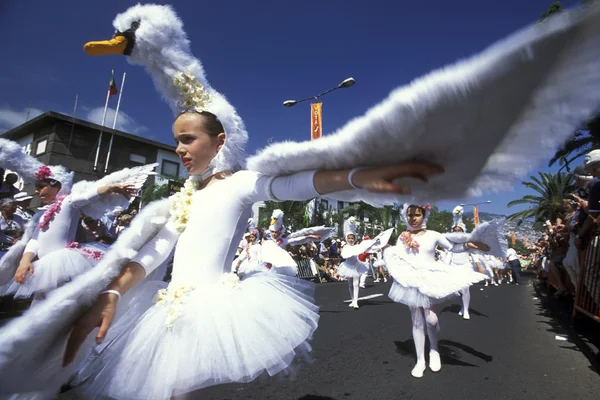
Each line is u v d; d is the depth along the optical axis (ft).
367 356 13.11
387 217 89.15
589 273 14.17
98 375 4.60
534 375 11.22
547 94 2.39
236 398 9.39
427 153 3.12
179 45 5.81
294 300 5.54
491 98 2.43
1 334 3.70
